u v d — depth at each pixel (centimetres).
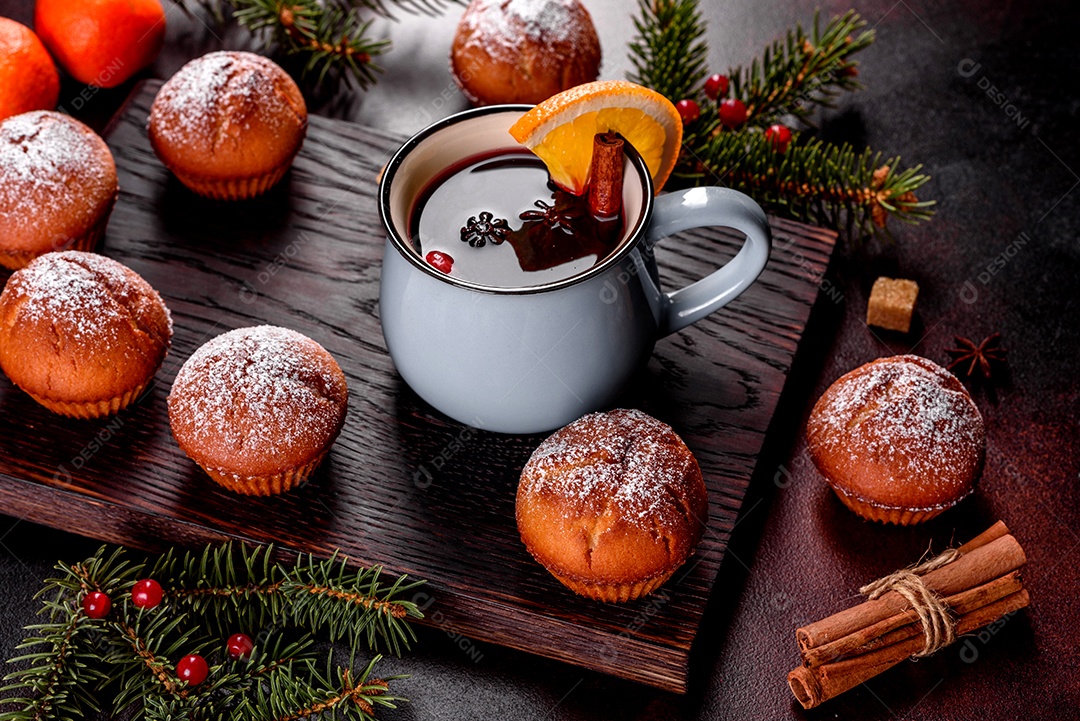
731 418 77
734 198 72
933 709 72
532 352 72
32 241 79
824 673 71
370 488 75
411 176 73
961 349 81
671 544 70
